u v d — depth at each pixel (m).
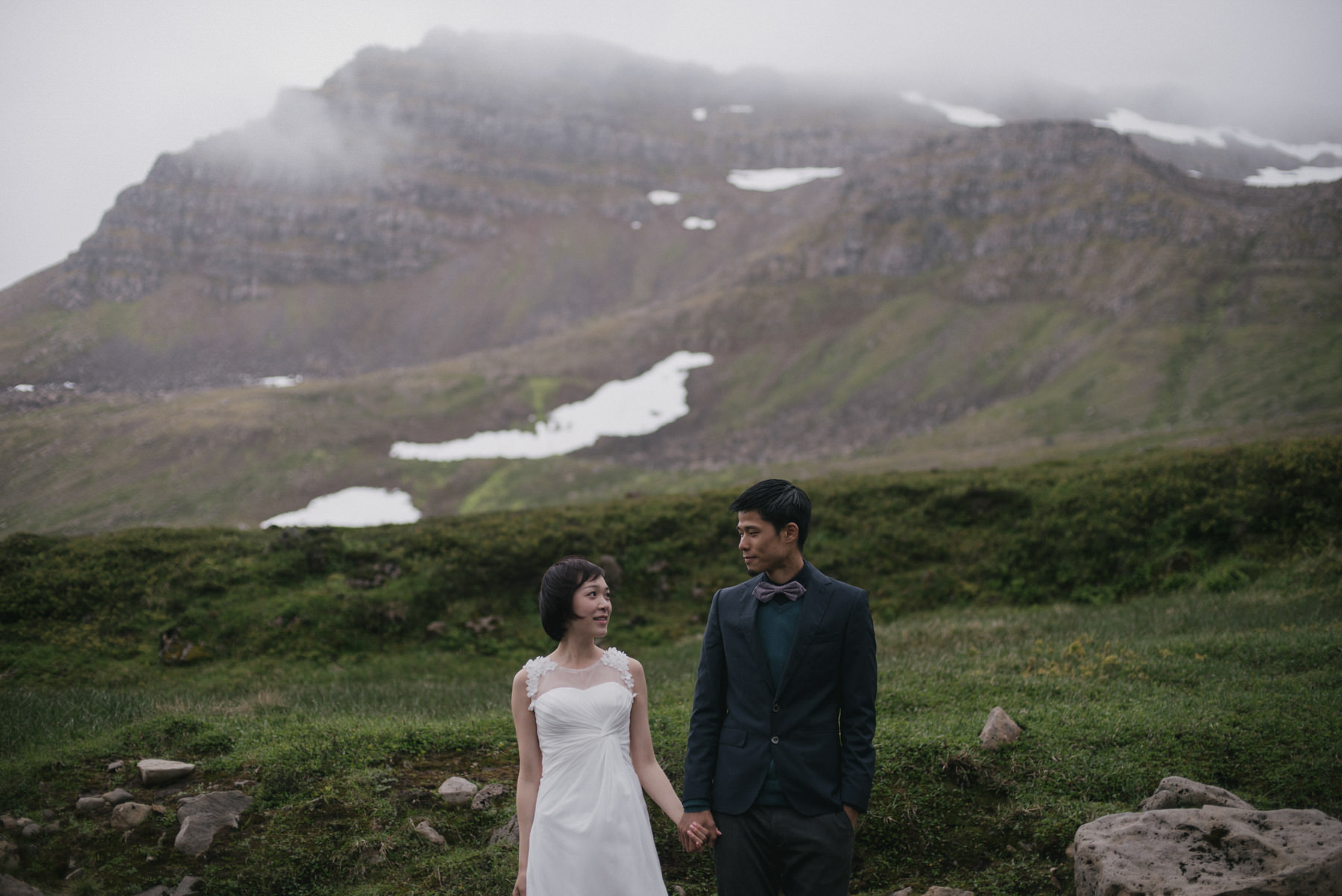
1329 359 165.00
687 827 4.37
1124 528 19.67
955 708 8.97
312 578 19.38
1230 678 9.49
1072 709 8.43
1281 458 20.16
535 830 4.53
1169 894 4.73
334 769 7.75
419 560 20.19
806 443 197.25
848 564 20.92
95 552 19.28
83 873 6.13
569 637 4.82
